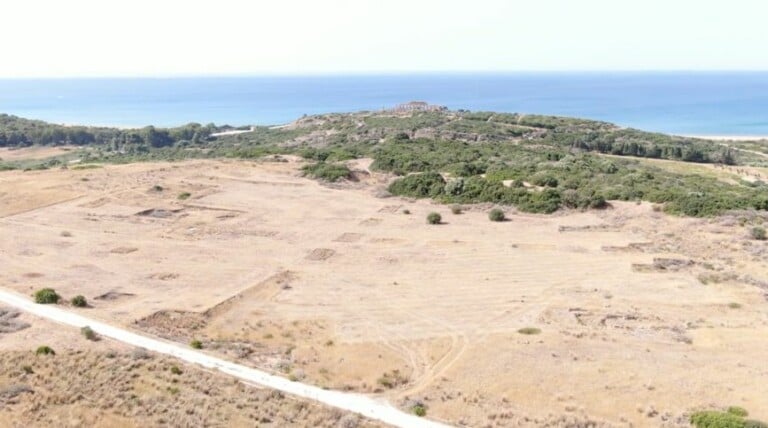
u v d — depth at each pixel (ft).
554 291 143.23
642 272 154.71
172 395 90.43
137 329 119.75
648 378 98.94
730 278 147.84
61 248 176.55
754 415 86.02
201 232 195.31
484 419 86.33
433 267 162.30
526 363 105.50
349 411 89.51
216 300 138.51
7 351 103.35
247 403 90.07
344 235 192.65
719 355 108.27
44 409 82.17
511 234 190.80
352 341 118.32
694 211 203.51
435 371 104.58
